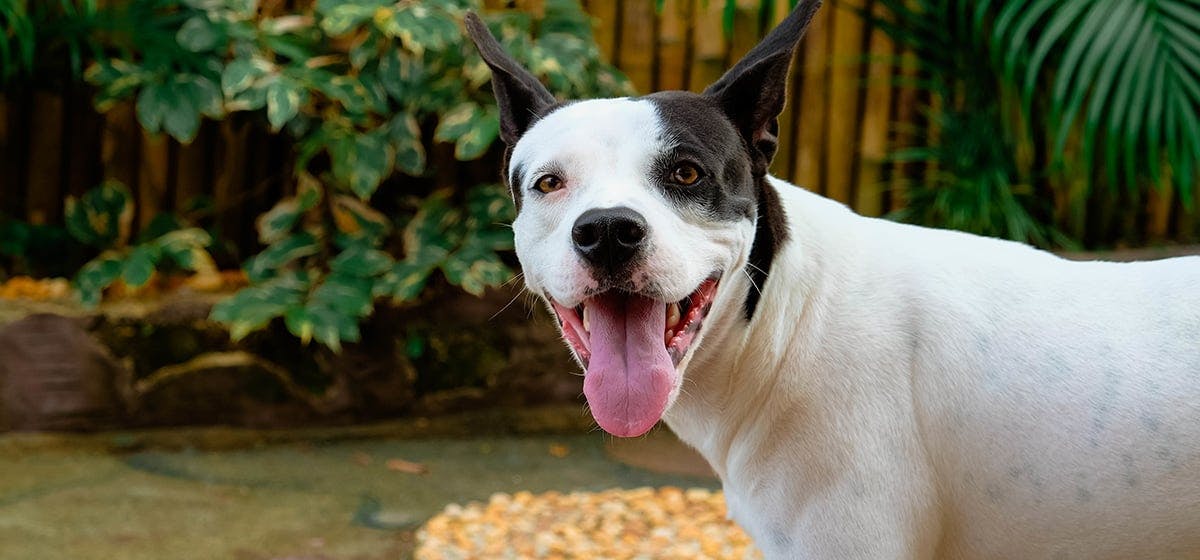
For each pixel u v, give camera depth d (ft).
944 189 16.49
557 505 11.80
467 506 12.08
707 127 6.41
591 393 6.22
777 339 6.48
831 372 6.43
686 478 13.12
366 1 14.55
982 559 6.64
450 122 14.52
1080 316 6.48
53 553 10.32
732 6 15.65
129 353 14.21
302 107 14.99
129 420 14.10
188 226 16.06
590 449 14.19
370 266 14.78
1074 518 6.34
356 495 12.29
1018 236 15.99
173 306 14.49
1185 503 6.16
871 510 6.31
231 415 14.40
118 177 16.61
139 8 15.37
